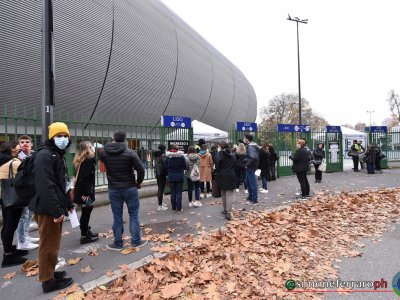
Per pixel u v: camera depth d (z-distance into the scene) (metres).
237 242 5.09
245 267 4.22
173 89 31.27
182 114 33.69
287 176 14.59
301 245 5.11
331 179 13.30
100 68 21.61
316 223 6.34
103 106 22.39
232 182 6.61
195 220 6.60
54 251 3.54
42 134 5.59
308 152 8.91
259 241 5.17
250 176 8.31
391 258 4.57
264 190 10.04
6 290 3.61
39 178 3.31
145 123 27.34
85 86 20.69
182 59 32.75
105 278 3.80
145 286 3.62
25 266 4.18
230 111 47.97
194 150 8.05
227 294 3.53
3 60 16.14
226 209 6.67
